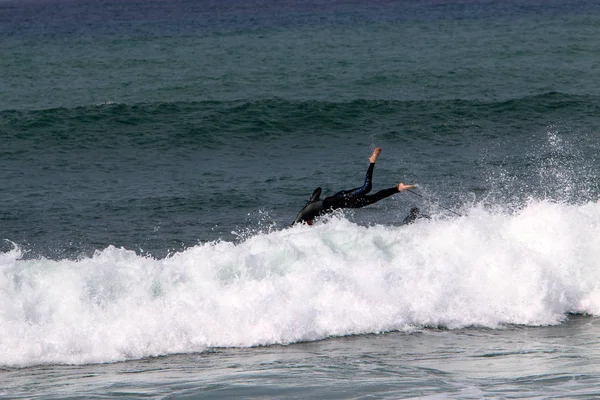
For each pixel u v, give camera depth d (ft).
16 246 159.94
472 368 100.32
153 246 173.27
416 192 214.90
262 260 128.98
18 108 367.25
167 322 116.98
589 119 315.58
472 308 126.41
